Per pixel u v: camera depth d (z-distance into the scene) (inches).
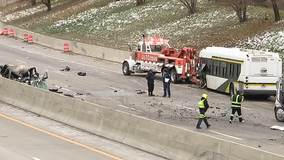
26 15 4325.8
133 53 2150.6
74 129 1110.4
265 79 1617.9
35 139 994.1
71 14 3791.8
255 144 1005.2
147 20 3139.8
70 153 884.0
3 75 1657.2
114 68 2380.7
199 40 2539.4
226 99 1631.4
